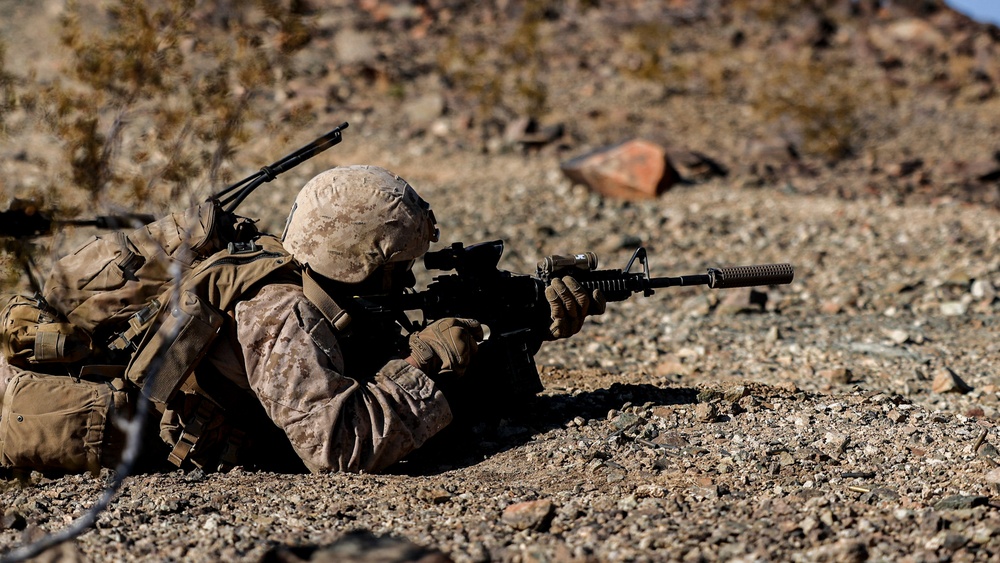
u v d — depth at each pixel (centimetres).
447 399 1111
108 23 4191
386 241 995
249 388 990
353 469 970
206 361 977
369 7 5494
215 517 849
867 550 752
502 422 1152
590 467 1010
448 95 4212
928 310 1988
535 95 4038
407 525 835
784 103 4153
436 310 1066
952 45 5150
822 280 2262
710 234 2673
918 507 849
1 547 784
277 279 977
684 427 1154
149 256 989
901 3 5700
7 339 991
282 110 3575
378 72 4356
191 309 944
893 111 4341
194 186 1945
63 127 1734
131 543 798
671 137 3909
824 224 2736
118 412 977
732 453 1041
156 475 982
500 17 5569
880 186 3203
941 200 3008
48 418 965
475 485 955
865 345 1730
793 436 1113
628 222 2780
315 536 804
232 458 1010
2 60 2005
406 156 3412
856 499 892
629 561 742
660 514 840
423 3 5569
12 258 1052
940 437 1114
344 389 973
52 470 988
